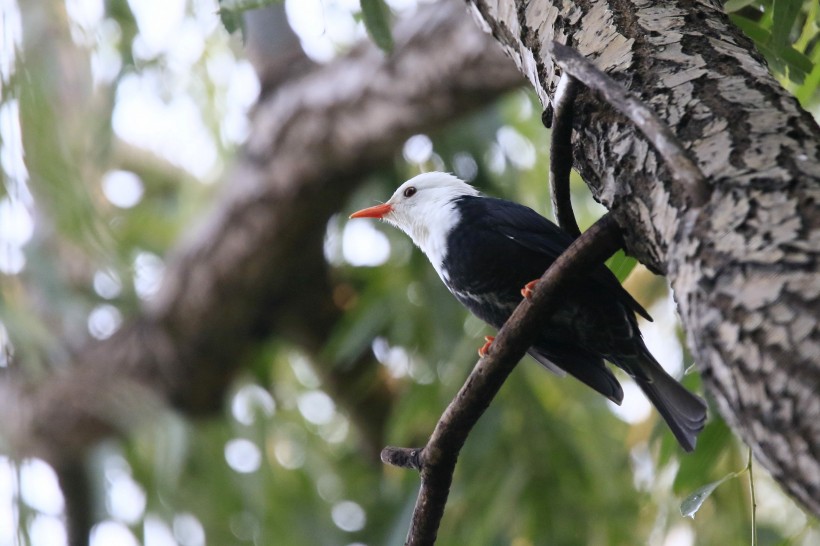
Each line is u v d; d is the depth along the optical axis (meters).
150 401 13.09
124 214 16.70
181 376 13.57
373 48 12.02
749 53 3.71
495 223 7.25
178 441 12.54
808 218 2.88
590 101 3.84
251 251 12.87
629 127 3.61
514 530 11.95
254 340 13.82
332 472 15.39
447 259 7.52
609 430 12.82
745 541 9.45
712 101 3.43
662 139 3.25
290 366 15.87
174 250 14.41
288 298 13.71
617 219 3.64
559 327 6.70
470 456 11.98
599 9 4.12
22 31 9.12
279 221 12.66
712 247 2.99
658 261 3.47
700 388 6.50
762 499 10.40
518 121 14.04
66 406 13.12
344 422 16.08
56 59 9.31
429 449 4.94
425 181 8.64
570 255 4.15
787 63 5.69
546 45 4.32
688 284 3.03
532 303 4.36
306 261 13.27
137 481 13.98
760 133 3.22
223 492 13.34
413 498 12.12
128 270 11.75
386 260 13.69
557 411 12.79
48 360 12.82
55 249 11.55
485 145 13.28
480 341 11.95
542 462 11.91
